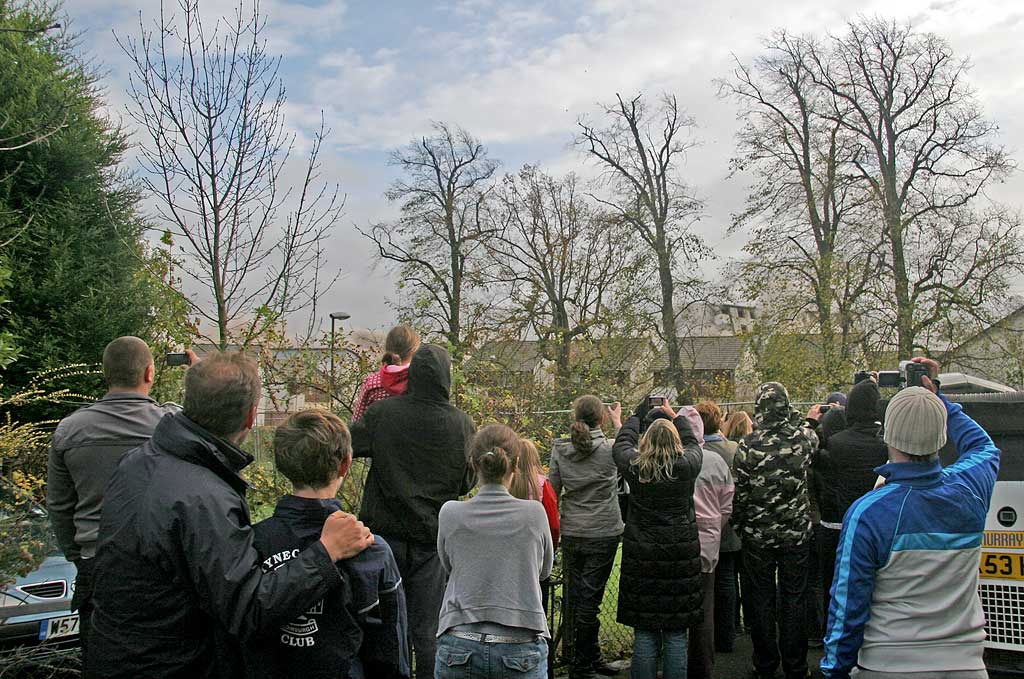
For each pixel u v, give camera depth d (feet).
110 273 31.68
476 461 12.48
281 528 8.16
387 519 13.64
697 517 18.29
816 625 20.21
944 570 9.66
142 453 7.95
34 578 16.67
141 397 12.14
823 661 10.06
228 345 17.94
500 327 89.61
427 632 13.69
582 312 105.09
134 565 7.48
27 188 31.83
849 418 18.74
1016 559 14.55
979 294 85.15
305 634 7.84
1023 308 85.51
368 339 21.02
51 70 33.32
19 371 29.45
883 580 9.80
